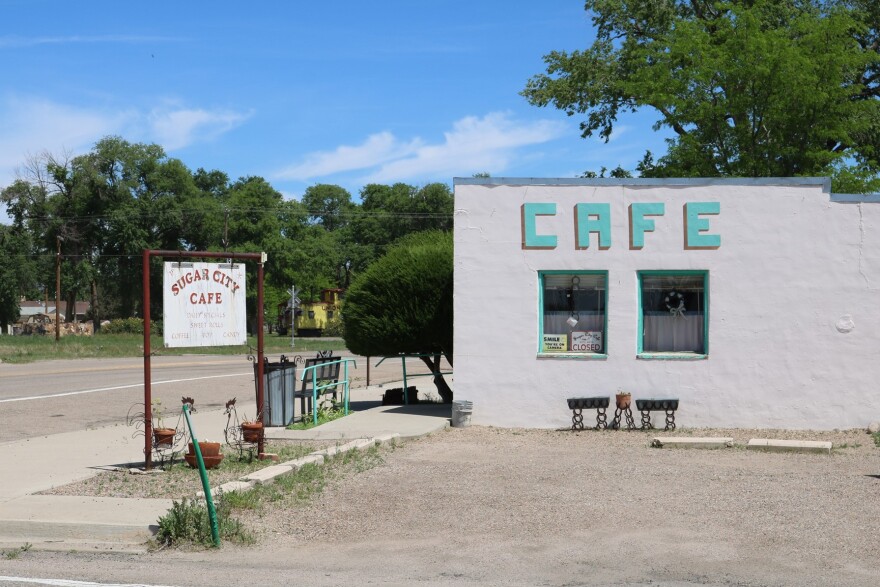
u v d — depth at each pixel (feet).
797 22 99.86
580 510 30.83
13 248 303.68
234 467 38.01
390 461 40.52
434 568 24.49
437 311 57.98
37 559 25.68
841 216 49.90
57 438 48.26
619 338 51.13
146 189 302.86
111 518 28.73
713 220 50.67
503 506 31.50
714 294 50.65
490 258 51.85
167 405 69.97
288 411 51.31
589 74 123.75
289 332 317.42
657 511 30.63
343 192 416.26
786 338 50.16
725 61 94.63
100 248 302.25
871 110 98.12
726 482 35.50
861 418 49.57
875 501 31.94
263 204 326.24
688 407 50.70
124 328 269.64
